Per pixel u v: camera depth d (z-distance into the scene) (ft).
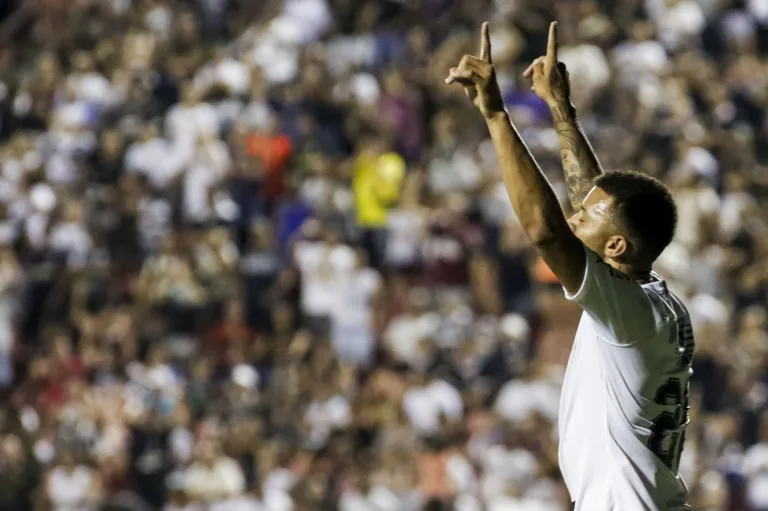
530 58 140.05
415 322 112.47
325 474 97.76
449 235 119.03
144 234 118.93
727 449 102.37
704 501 97.81
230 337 111.14
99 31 141.18
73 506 96.37
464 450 100.37
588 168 35.32
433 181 125.18
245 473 98.68
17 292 114.21
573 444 32.55
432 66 137.08
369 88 134.51
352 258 115.75
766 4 150.00
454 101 133.18
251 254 119.75
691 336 32.76
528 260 117.39
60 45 140.36
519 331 111.14
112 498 96.94
